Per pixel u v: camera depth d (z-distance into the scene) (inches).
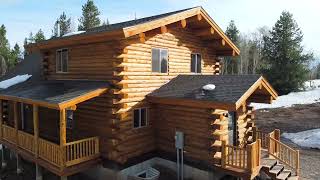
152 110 598.9
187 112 550.9
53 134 687.7
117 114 541.3
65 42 605.9
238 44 2706.7
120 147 543.8
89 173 593.9
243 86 506.6
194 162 543.5
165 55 629.3
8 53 2642.7
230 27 2674.7
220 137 518.0
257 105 1587.1
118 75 540.7
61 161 499.5
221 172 528.1
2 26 2829.7
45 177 603.8
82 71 624.1
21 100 577.6
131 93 557.0
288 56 1868.8
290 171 545.3
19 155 641.6
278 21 1932.8
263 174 552.7
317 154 790.5
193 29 696.4
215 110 519.2
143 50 578.9
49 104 496.1
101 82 570.9
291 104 1593.3
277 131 612.7
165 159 593.9
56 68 701.3
